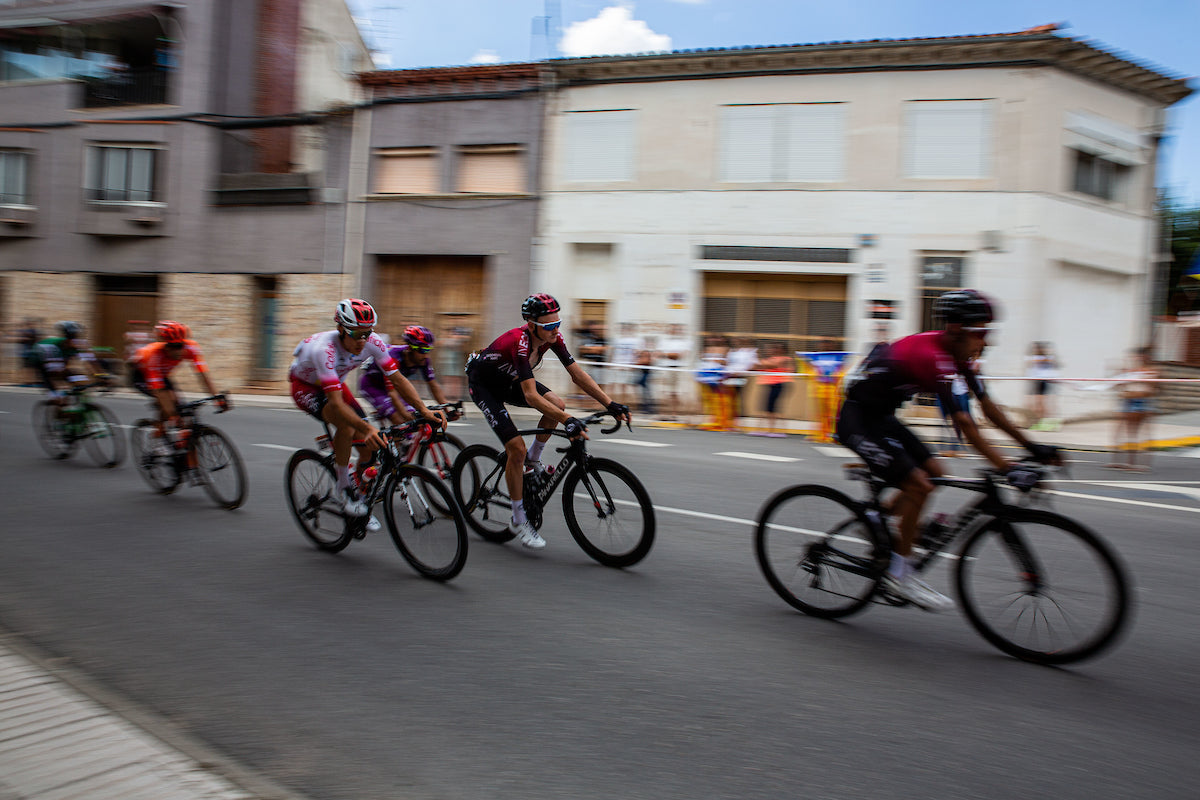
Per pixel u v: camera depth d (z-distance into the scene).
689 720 3.05
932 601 3.89
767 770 2.70
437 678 3.39
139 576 4.73
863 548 4.09
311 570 4.91
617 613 4.23
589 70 17.42
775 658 3.68
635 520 4.95
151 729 2.90
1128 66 15.54
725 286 17.03
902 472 3.84
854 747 2.86
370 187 19.52
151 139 21.45
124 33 22.16
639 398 14.76
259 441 10.09
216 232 21.00
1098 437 11.65
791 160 16.39
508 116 18.27
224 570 4.88
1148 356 10.73
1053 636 3.62
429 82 18.81
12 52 22.98
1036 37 14.87
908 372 3.78
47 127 22.42
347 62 22.70
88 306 22.31
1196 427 12.61
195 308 21.20
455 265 19.08
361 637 3.84
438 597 4.44
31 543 5.38
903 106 15.71
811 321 16.59
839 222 16.09
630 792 2.56
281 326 20.38
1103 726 3.06
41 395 17.31
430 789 2.57
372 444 4.88
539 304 4.88
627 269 17.38
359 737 2.89
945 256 15.61
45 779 2.45
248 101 21.52
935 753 2.83
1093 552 3.51
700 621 4.14
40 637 3.79
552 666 3.53
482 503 5.71
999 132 15.32
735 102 16.66
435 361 19.11
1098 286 16.34
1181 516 7.02
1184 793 2.61
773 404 12.97
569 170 17.84
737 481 8.06
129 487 7.32
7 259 23.00
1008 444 11.48
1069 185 15.65
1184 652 3.84
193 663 3.52
